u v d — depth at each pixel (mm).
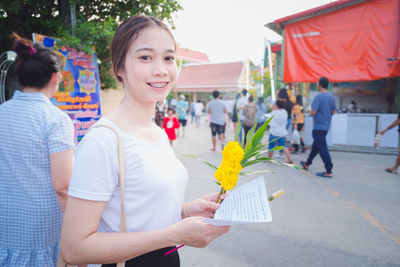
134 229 903
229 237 3029
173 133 7758
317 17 7895
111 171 837
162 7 5703
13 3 4438
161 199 929
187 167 6141
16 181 1218
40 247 1241
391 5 6891
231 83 30984
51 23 5012
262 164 6348
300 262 2553
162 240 836
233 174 1008
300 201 4031
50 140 1217
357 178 5242
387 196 4234
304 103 10586
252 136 1109
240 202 966
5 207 1229
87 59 4836
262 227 3244
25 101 1276
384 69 7156
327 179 5172
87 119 4867
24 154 1210
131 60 923
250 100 8172
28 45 1280
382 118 7973
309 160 5805
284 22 8359
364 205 3871
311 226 3250
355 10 7336
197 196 4246
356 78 7535
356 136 8352
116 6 5578
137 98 972
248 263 2555
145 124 1019
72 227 788
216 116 7992
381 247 2783
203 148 8531
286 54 8500
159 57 929
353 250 2736
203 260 2615
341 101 12047
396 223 3311
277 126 6352
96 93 4996
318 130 5320
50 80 1338
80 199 788
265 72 13492
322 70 7988
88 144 818
